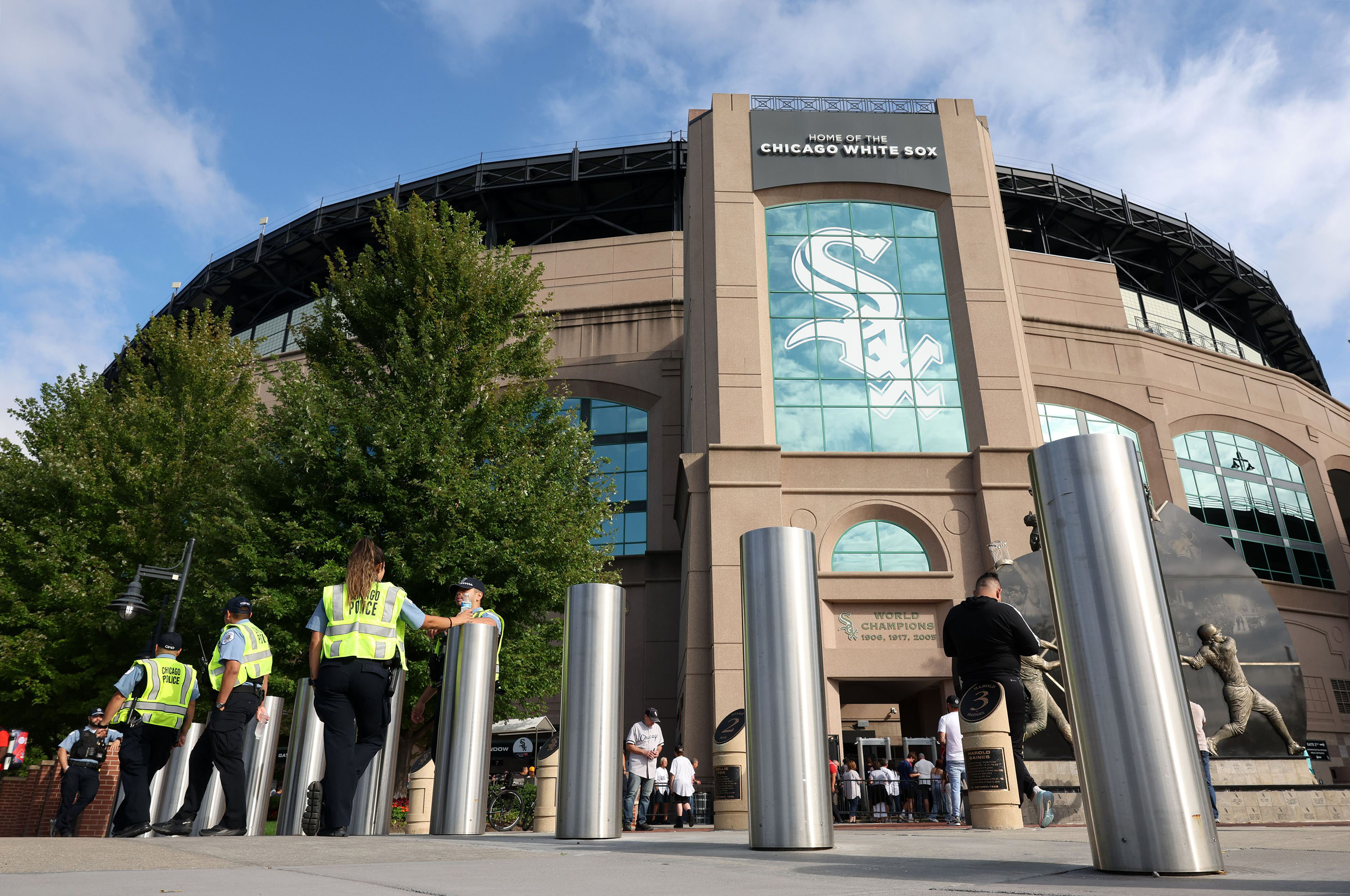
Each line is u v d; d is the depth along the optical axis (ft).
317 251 140.26
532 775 52.60
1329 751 93.91
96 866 8.34
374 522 46.47
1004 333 74.02
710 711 62.49
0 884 6.51
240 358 72.69
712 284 76.18
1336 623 101.96
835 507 68.33
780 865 8.82
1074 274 109.29
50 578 56.34
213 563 52.31
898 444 71.20
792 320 75.41
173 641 23.12
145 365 74.28
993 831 19.17
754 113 82.48
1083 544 8.53
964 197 79.66
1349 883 6.50
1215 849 7.63
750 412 70.79
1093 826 8.04
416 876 7.62
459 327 53.67
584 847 11.91
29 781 45.68
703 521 68.28
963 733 21.47
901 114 83.46
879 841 13.75
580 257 108.68
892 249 78.48
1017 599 58.39
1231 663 49.96
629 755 43.29
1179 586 58.70
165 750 22.36
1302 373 163.43
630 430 99.35
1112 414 100.78
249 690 21.54
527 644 47.55
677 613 88.84
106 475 59.72
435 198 132.98
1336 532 107.14
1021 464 68.80
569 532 48.91
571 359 102.83
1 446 61.57
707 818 52.70
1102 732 8.03
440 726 16.96
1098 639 8.23
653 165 128.26
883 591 65.82
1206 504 101.50
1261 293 146.30
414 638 44.96
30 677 54.34
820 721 11.60
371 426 49.24
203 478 61.77
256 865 8.90
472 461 49.24
